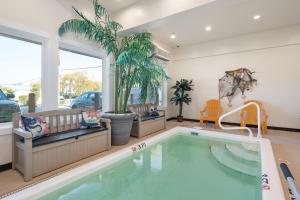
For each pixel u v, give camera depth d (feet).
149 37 11.78
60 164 7.86
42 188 4.76
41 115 8.46
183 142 10.96
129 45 10.75
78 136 8.54
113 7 11.94
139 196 5.52
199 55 20.07
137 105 14.94
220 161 8.26
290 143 11.96
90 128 9.86
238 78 17.94
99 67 13.42
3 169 7.75
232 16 12.99
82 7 11.08
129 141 12.26
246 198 5.37
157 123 15.24
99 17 10.75
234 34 17.12
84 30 9.98
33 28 8.82
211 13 12.43
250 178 6.63
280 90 16.10
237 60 17.97
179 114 20.66
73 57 11.65
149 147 9.04
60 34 10.02
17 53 8.82
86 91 12.51
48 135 8.29
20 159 7.48
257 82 17.07
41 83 9.68
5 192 5.94
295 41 15.17
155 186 6.13
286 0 10.74
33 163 6.91
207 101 18.66
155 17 10.44
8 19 7.94
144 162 8.08
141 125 13.28
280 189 4.77
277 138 13.25
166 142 10.55
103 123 10.74
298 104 15.42
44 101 9.74
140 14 11.14
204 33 16.71
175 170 7.30
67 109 9.59
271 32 16.07
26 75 9.16
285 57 15.76
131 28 11.69
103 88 13.62
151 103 16.38
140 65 10.71
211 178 6.65
